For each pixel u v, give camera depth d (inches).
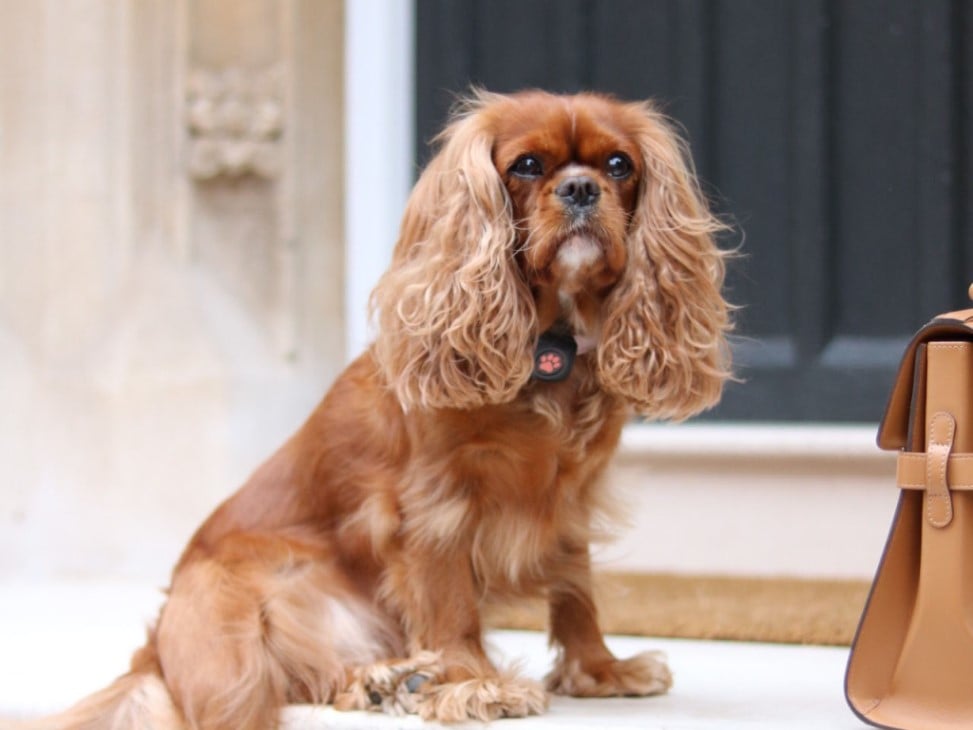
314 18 196.1
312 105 196.5
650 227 109.3
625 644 140.2
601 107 110.6
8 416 190.5
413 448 107.0
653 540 174.4
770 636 141.3
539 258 103.7
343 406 114.8
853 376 178.7
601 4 187.8
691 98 184.5
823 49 180.5
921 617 94.0
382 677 105.0
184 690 104.2
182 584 111.3
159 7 191.9
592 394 108.3
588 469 108.7
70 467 189.0
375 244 192.9
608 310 108.3
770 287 182.2
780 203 181.9
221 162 193.3
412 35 194.9
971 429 93.0
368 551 111.2
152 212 193.2
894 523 96.0
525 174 106.4
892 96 178.9
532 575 111.1
